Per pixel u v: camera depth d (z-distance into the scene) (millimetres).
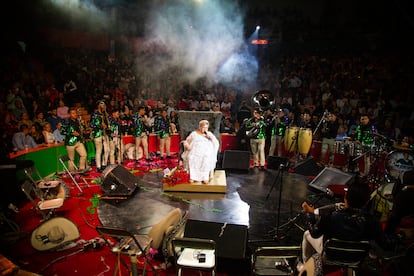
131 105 14711
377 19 19688
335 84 16781
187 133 8914
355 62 17953
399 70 16266
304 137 9727
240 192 8141
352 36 20219
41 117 10977
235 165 9859
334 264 4129
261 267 4762
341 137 10977
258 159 10398
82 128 9867
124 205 7301
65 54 17094
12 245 5836
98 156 10078
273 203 7496
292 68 19266
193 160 7980
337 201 7570
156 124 11617
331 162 10969
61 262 5367
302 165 9523
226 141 12695
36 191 6930
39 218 6906
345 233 3930
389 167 7668
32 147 9227
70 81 14992
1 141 7906
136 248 4594
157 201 7512
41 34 17062
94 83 16203
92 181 9227
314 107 14211
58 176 9562
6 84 12531
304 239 4906
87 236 6176
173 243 4184
